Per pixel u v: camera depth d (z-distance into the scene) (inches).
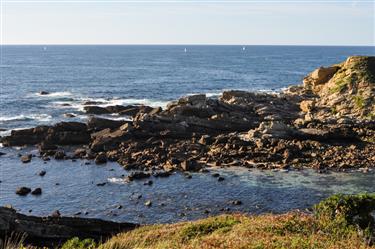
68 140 2524.6
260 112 3021.7
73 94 4682.6
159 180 1919.3
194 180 1910.7
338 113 3051.2
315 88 3794.3
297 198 1695.4
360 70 3444.9
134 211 1594.5
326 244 650.2
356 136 2498.8
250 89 5211.6
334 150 2290.8
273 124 2524.6
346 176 1941.4
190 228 907.4
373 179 1899.6
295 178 1921.8
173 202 1673.2
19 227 1107.9
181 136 2546.8
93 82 5895.7
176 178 1941.4
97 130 2672.2
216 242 671.8
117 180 1935.3
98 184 1870.1
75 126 2667.3
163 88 5260.8
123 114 3378.4
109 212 1587.1
